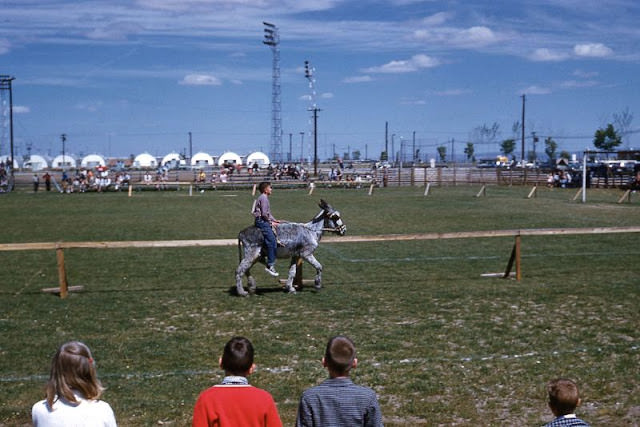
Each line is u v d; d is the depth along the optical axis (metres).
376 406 4.82
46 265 19.52
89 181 63.56
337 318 12.73
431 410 8.12
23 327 12.22
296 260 15.23
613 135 97.12
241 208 40.56
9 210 39.94
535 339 11.07
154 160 137.88
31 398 8.55
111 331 11.91
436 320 12.48
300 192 58.44
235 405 4.62
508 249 22.19
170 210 39.28
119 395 8.62
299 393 8.68
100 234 27.14
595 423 7.72
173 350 10.66
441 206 40.75
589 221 31.00
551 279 16.59
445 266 18.81
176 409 8.16
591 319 12.39
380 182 69.56
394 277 17.14
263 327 12.12
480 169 75.81
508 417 7.93
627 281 16.17
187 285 16.28
